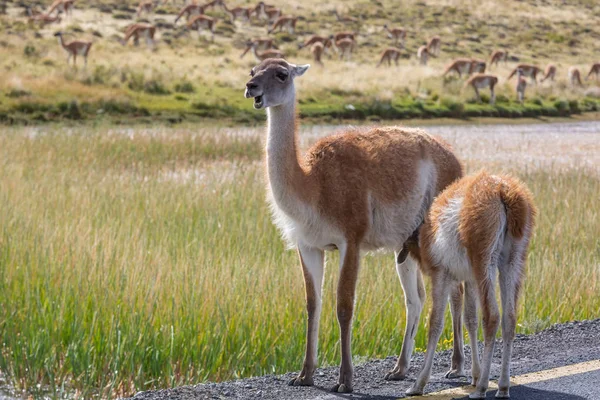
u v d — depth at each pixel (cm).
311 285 2352
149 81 11406
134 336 2484
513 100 13062
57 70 11725
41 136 7344
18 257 3212
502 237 2080
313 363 2272
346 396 2119
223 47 16225
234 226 4088
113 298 2742
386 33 19450
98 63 13050
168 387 2364
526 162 7075
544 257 3550
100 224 3966
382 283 3047
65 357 2480
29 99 9769
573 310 2986
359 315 2759
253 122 10194
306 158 2430
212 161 6956
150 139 7444
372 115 11206
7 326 2630
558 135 9944
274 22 18888
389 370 2392
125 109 10100
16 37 14162
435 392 2142
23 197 4447
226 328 2536
